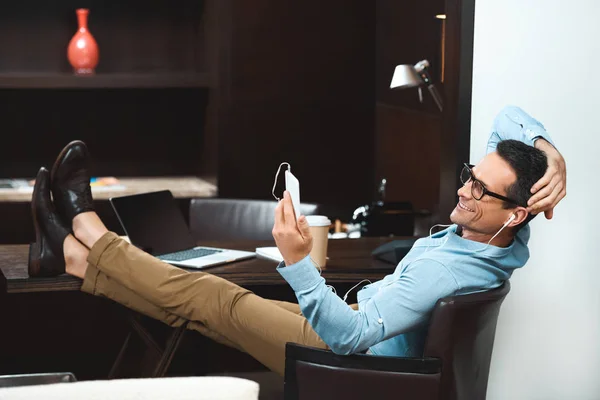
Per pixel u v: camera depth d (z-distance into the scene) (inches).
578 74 100.3
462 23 97.7
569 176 101.2
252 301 90.8
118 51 200.1
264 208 131.3
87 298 133.4
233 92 180.1
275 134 183.0
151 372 98.1
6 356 130.8
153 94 201.6
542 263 102.2
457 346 72.6
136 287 93.0
